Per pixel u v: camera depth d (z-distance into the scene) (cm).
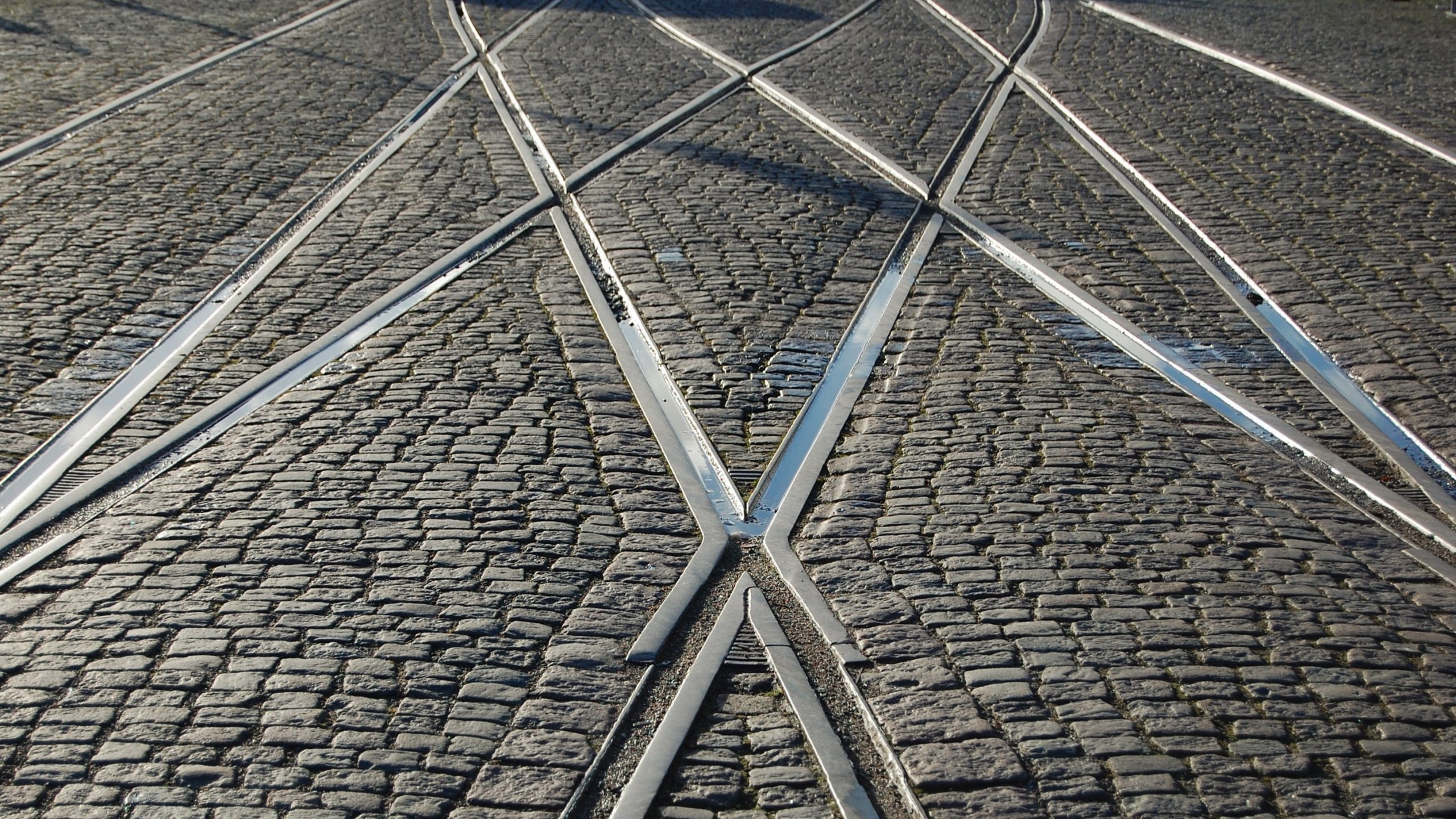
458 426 687
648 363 784
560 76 1459
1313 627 534
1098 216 1041
